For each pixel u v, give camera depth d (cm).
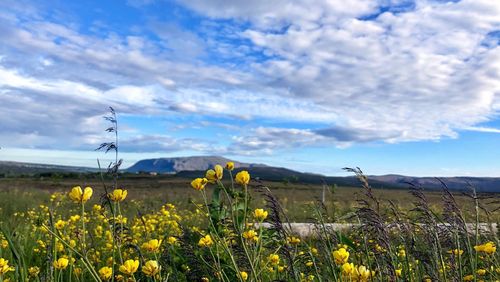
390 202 354
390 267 325
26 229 675
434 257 343
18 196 1703
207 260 392
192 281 395
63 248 492
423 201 356
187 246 400
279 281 348
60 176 6188
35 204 1473
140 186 4638
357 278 292
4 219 1016
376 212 328
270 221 358
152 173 9350
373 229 328
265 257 475
